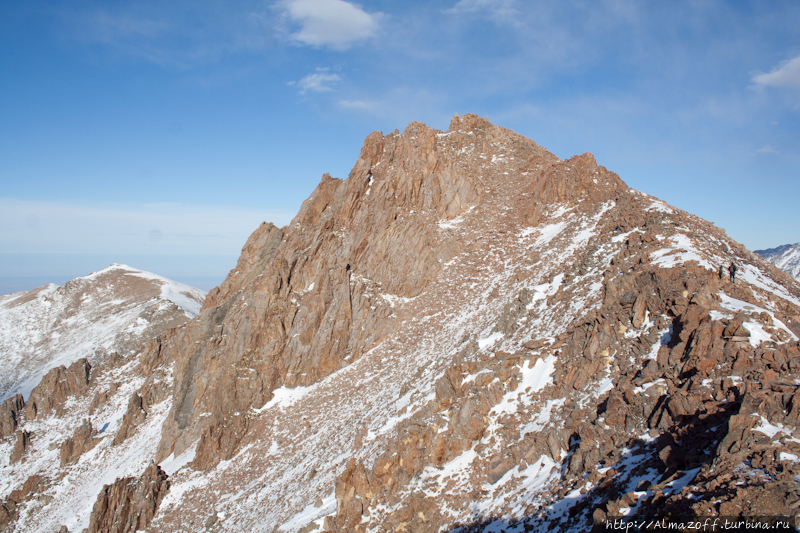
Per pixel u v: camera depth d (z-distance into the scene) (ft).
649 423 94.58
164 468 220.02
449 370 146.92
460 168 291.38
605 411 105.29
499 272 229.86
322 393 217.77
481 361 153.58
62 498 239.09
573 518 83.76
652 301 126.82
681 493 69.05
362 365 221.87
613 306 133.90
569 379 122.93
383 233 258.37
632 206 211.20
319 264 253.24
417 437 132.77
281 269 248.52
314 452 179.73
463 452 125.39
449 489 116.06
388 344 225.56
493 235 255.09
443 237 261.65
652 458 86.12
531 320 168.35
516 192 281.54
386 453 133.90
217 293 287.48
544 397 123.95
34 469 266.77
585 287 163.84
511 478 108.37
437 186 280.92
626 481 83.97
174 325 459.73
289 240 265.54
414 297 245.86
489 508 102.89
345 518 122.01
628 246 171.73
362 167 285.43
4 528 229.04
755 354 93.71
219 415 222.07
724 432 77.46
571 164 264.52
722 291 121.39
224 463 207.00
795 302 135.44
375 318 236.43
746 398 79.56
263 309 240.53
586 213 231.30
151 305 498.69
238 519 165.07
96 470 249.96
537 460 108.47
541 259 215.72
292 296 245.24
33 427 294.87
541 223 249.96
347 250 256.32
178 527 182.91
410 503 115.03
